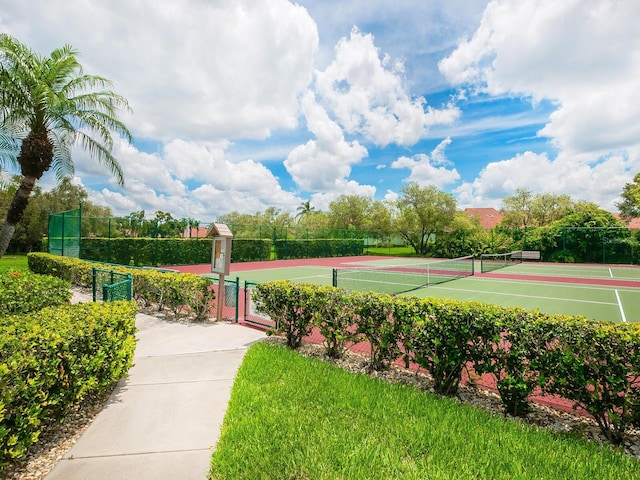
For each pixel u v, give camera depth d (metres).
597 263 26.92
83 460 2.50
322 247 33.22
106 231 20.41
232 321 7.04
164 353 5.01
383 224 46.28
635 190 32.81
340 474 2.31
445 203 35.28
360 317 4.49
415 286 13.22
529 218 41.66
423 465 2.41
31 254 15.08
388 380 4.14
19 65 9.20
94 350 3.26
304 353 5.13
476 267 22.95
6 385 2.28
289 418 3.06
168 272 8.26
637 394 2.77
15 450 2.32
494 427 2.94
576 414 3.42
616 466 2.42
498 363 3.37
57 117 10.16
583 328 2.99
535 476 2.29
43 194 35.88
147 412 3.26
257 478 2.28
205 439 2.80
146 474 2.34
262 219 47.22
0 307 5.79
